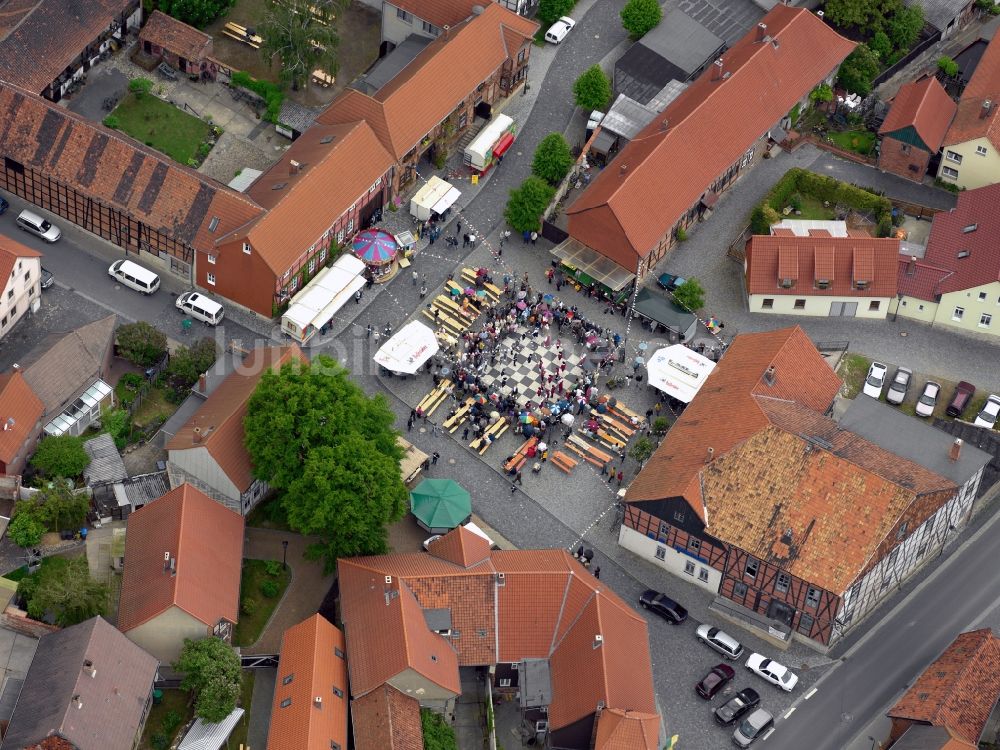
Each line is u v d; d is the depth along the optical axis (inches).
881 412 6486.2
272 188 6879.9
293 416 5826.8
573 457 6515.8
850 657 5915.4
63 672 5182.1
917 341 7017.7
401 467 6250.0
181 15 7711.6
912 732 5467.5
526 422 6550.2
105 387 6304.1
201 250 6668.3
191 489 5792.3
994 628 5994.1
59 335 6328.7
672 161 7150.6
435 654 5497.1
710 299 7140.8
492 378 6737.2
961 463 6259.8
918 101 7588.6
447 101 7401.6
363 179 6998.0
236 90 7588.6
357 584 5674.2
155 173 6781.5
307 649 5452.8
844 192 7495.1
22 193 7037.4
